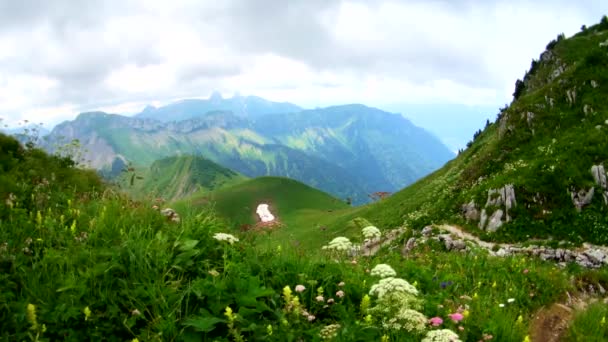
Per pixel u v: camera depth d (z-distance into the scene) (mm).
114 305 4898
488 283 10742
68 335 4520
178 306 5000
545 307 10188
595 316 8844
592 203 36094
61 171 12297
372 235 8602
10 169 10609
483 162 55062
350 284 6738
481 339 6438
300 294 6078
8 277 5246
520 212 37844
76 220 7094
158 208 8320
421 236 43625
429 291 9016
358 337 5008
